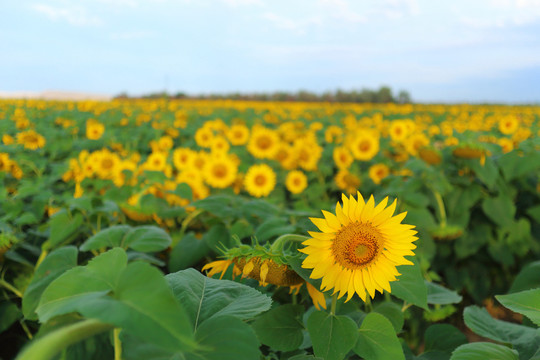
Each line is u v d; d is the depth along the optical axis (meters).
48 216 1.57
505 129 2.77
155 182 1.26
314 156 2.57
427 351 0.76
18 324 0.98
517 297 0.50
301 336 0.61
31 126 3.79
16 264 1.02
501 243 1.81
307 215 1.07
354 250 0.50
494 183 1.74
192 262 0.98
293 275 0.54
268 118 5.71
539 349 0.58
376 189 2.34
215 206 1.06
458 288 1.80
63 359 0.42
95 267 0.35
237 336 0.36
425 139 2.41
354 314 0.67
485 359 0.51
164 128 4.07
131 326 0.27
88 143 3.08
